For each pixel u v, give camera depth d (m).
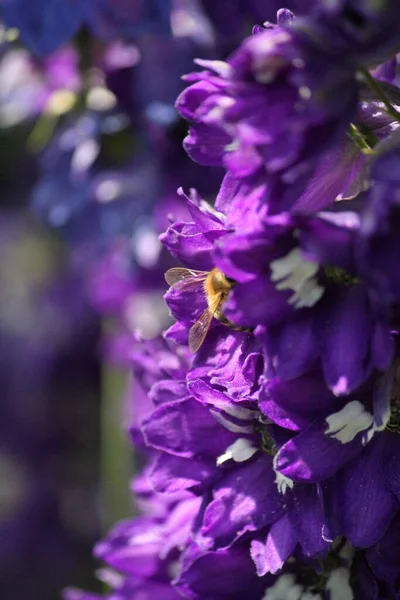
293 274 0.30
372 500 0.31
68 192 0.54
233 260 0.30
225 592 0.34
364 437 0.31
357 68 0.29
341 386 0.30
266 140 0.29
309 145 0.29
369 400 0.31
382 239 0.29
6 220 0.78
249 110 0.29
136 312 0.60
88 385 0.77
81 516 0.77
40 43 0.49
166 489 0.33
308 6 0.42
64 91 0.53
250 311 0.30
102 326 0.72
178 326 0.33
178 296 0.33
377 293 0.29
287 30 0.29
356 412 0.31
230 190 0.31
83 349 0.76
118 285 0.60
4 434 0.78
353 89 0.29
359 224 0.29
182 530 0.35
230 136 0.30
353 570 0.33
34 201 0.55
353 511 0.31
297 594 0.34
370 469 0.31
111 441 0.62
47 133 0.55
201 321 0.32
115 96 0.51
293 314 0.30
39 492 0.78
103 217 0.53
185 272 0.33
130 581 0.38
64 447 0.78
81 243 0.56
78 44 0.52
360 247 0.29
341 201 0.30
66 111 0.53
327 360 0.30
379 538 0.31
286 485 0.32
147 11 0.48
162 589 0.37
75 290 0.75
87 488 0.78
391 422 0.31
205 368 0.32
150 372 0.36
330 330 0.30
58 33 0.48
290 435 0.32
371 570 0.33
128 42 0.50
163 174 0.52
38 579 0.76
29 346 0.77
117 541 0.38
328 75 0.29
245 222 0.30
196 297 0.33
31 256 0.77
